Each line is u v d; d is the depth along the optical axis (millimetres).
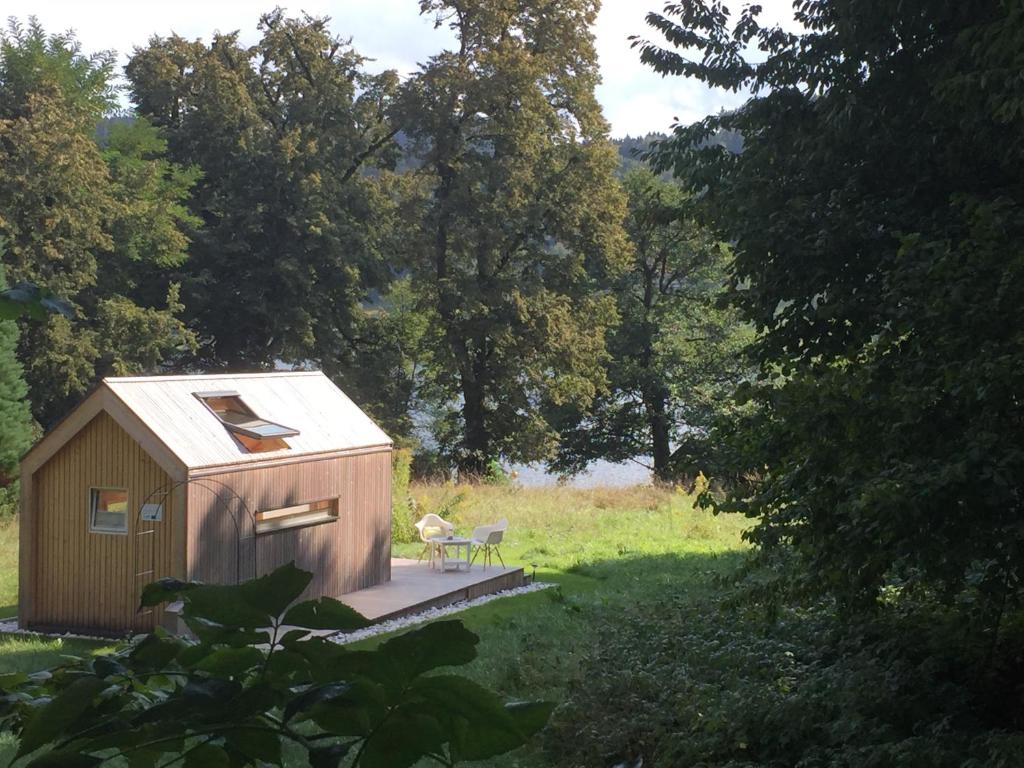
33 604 14625
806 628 10930
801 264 9516
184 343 34969
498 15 36219
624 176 46250
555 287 39188
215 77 35688
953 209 9156
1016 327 7125
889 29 9312
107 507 14281
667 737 8578
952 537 6941
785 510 8242
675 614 13266
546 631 14016
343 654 1050
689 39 10484
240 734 1058
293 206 35750
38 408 30906
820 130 9734
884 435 7297
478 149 38844
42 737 1098
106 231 32781
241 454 14422
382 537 17141
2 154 28469
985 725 7875
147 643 1203
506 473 37656
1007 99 7637
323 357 37688
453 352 37469
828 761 7668
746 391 8766
